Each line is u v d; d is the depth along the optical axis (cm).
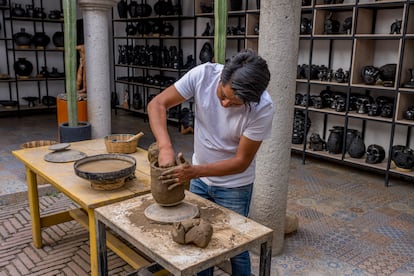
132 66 695
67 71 375
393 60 421
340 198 362
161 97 168
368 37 394
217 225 149
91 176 182
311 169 448
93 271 191
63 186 193
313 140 465
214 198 184
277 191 246
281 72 227
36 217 259
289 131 239
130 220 151
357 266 248
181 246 133
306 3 453
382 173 436
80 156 238
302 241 279
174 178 148
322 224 307
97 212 159
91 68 422
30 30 727
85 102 476
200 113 170
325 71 450
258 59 133
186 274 121
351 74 415
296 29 225
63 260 252
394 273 241
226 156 174
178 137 590
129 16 721
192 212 156
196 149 183
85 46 422
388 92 434
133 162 204
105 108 434
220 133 169
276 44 224
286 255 259
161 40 665
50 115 723
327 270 243
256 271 238
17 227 296
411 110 383
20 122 658
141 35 672
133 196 185
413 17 373
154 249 131
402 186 397
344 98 438
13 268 243
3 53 697
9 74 706
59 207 332
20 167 420
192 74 166
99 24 414
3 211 324
